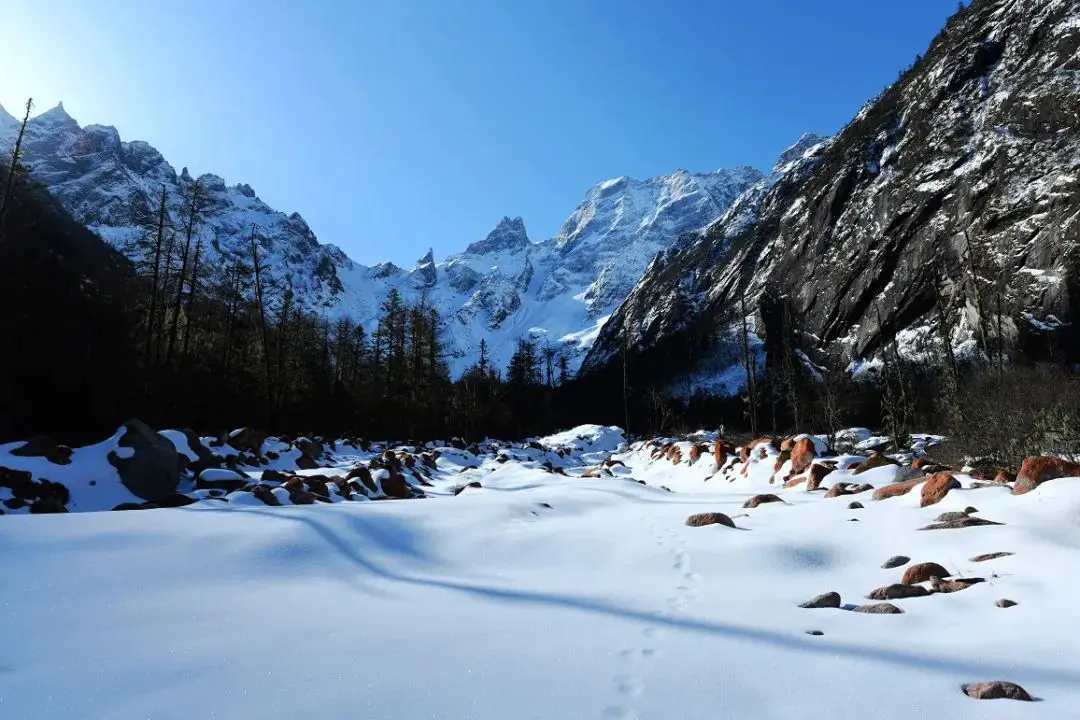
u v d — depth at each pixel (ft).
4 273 64.44
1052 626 11.42
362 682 9.35
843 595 14.80
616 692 9.02
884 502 23.94
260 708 8.46
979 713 8.11
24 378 61.26
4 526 17.30
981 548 16.88
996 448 45.78
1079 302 111.86
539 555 19.70
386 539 20.77
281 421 100.22
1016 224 132.26
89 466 36.83
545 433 194.39
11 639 11.00
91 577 14.48
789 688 9.07
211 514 20.33
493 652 10.66
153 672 9.71
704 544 19.43
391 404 124.47
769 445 44.24
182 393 81.35
